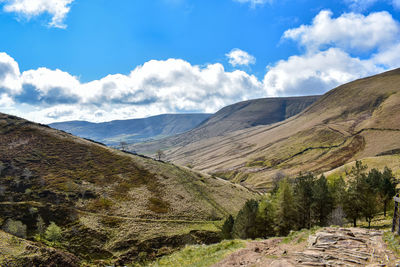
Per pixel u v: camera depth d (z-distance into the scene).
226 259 17.69
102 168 113.94
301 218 46.59
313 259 13.59
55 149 120.38
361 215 43.16
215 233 81.69
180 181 119.69
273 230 50.38
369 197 42.12
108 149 138.88
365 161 112.19
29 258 45.12
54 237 62.31
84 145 133.62
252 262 15.87
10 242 48.78
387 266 11.27
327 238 16.70
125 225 76.00
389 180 52.62
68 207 78.69
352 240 15.73
